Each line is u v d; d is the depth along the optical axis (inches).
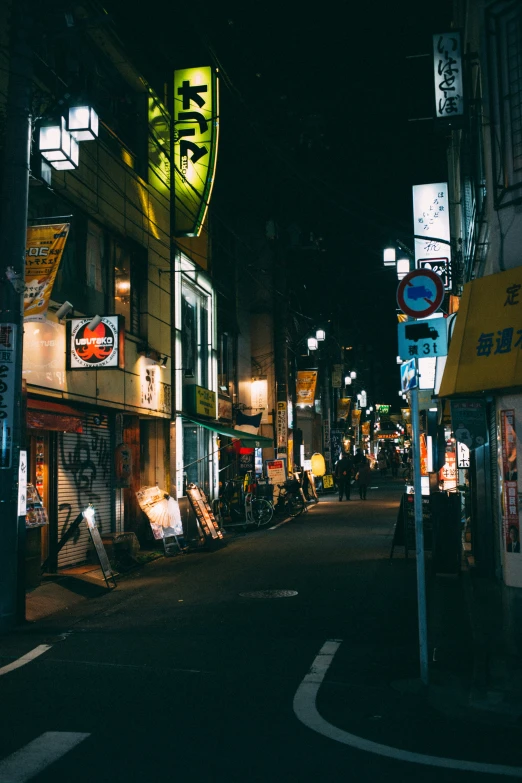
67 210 521.7
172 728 199.5
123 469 605.0
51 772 167.8
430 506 511.8
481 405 440.1
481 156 452.8
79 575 477.7
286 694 232.1
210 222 948.6
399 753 181.8
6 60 421.4
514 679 246.1
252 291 1245.1
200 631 328.2
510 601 373.7
